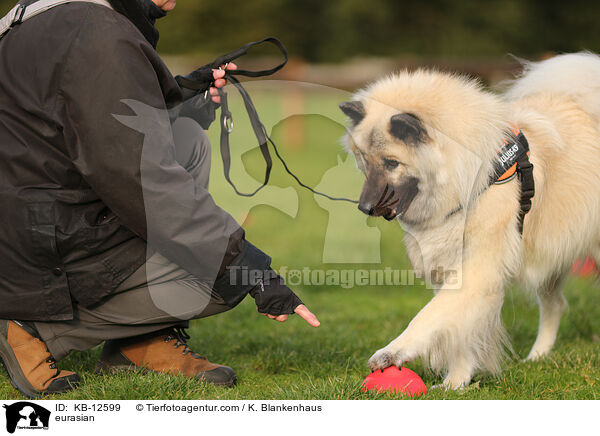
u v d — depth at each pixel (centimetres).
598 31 2627
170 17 2569
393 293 575
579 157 385
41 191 283
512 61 505
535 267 381
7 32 301
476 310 337
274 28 2638
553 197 374
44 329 304
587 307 502
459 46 2575
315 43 2692
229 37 2591
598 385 344
